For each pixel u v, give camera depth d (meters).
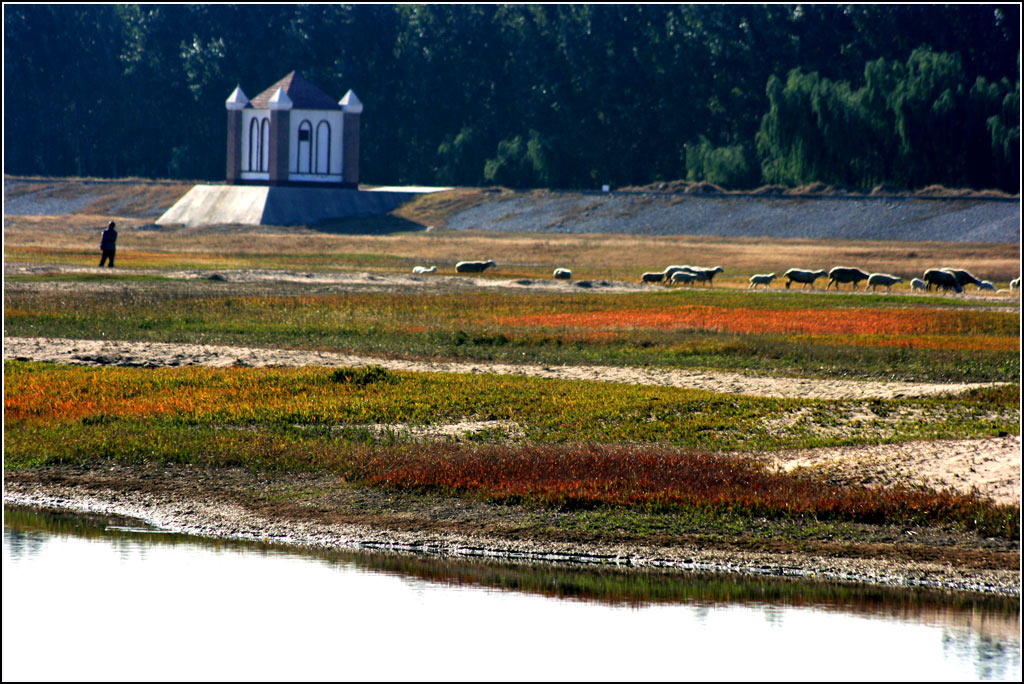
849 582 43.62
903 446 62.84
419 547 47.34
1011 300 160.75
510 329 119.12
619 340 109.81
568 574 44.09
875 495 51.75
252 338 108.50
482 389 78.62
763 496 52.09
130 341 103.81
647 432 66.25
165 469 58.28
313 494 54.25
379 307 137.12
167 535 48.59
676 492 52.66
